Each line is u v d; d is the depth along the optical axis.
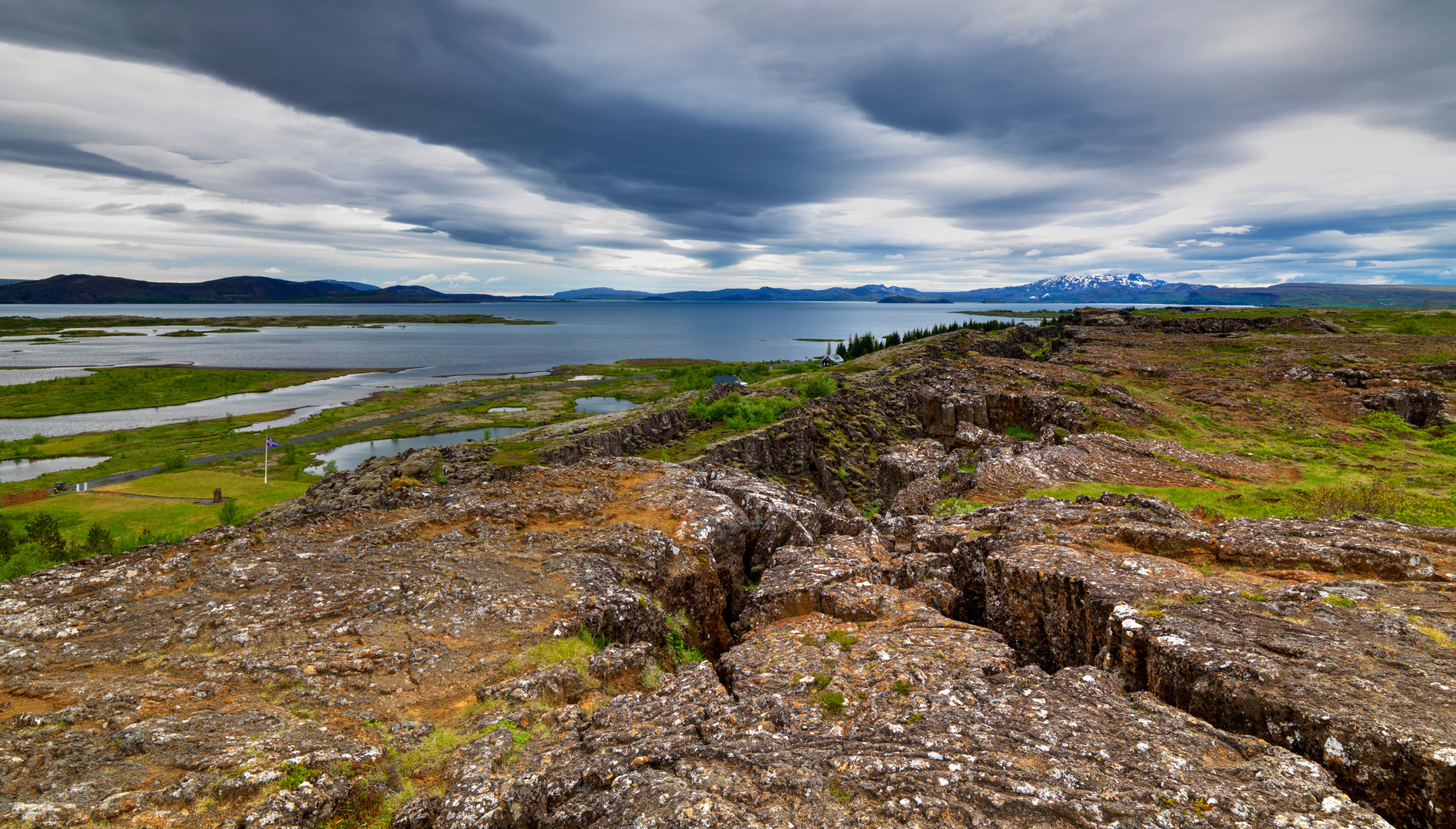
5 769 9.84
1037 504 24.70
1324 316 125.56
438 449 68.31
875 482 64.38
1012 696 12.17
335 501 47.97
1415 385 57.09
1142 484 35.06
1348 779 9.25
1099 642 14.88
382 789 10.20
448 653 14.75
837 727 11.70
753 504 28.53
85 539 54.62
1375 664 11.12
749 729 11.69
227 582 17.80
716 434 73.19
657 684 14.96
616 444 68.44
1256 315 119.62
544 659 14.67
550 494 27.02
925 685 13.07
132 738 10.52
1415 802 8.63
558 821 9.58
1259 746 9.71
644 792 9.63
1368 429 49.44
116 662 13.73
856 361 124.44
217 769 9.90
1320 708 9.97
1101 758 9.80
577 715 12.52
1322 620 13.09
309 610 16.30
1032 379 68.00
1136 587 15.32
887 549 26.11
